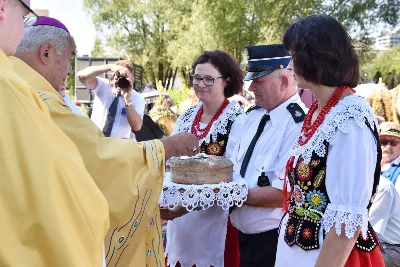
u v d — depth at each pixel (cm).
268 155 234
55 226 96
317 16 166
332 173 155
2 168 95
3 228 93
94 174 150
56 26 192
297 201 172
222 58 277
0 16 114
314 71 163
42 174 97
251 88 243
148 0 2461
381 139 331
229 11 2033
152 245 190
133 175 158
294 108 236
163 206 216
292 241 170
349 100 161
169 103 583
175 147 180
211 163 219
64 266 95
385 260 290
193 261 260
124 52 2661
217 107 279
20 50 185
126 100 432
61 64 194
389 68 2412
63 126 151
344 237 152
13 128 98
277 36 1952
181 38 2272
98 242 106
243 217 240
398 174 322
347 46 162
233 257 255
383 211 285
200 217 257
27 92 104
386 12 2088
